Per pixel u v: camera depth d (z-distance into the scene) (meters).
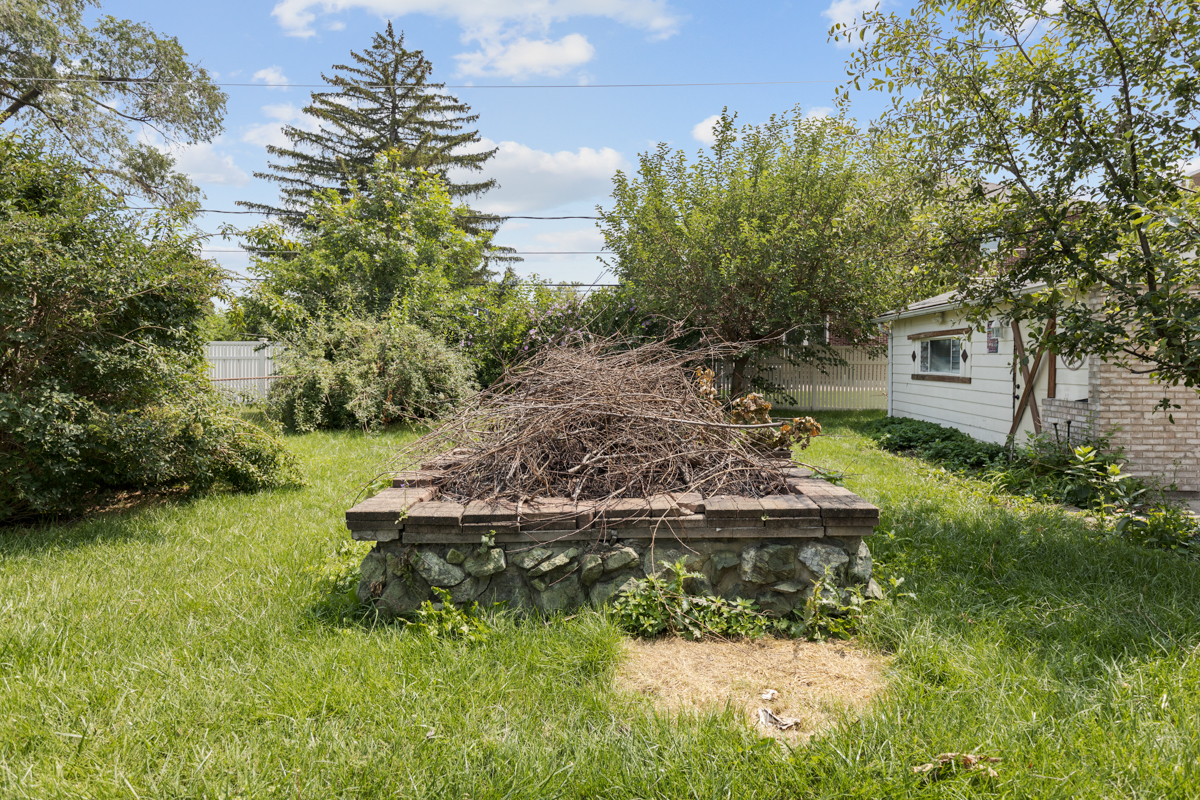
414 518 3.24
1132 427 6.75
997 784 2.00
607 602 3.29
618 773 2.09
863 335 16.06
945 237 5.61
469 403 4.58
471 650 2.95
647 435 3.97
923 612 3.31
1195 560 4.29
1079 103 4.87
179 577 3.98
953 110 5.30
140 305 5.48
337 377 11.30
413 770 2.11
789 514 3.28
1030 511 5.71
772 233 13.11
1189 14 4.62
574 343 13.40
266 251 13.92
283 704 2.47
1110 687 2.56
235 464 6.24
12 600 3.47
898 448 9.96
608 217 15.51
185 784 2.07
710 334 13.79
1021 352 8.34
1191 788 1.97
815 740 2.24
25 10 14.95
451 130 30.47
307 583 3.79
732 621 3.24
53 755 2.18
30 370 5.14
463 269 19.83
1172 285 4.55
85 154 16.64
